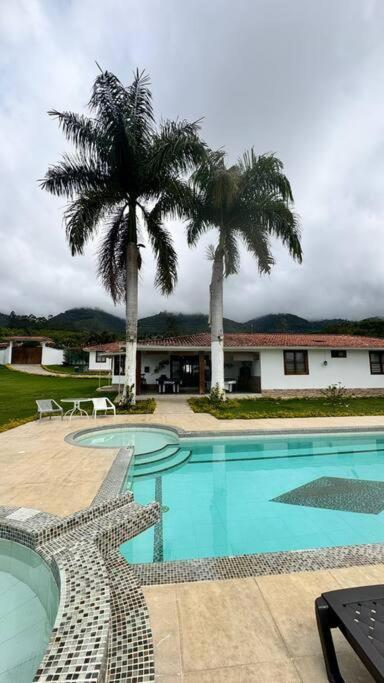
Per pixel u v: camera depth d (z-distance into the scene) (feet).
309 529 15.14
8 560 11.56
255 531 14.99
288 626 7.52
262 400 55.67
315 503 18.08
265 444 30.48
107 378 96.78
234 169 44.37
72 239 39.91
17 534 11.57
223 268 47.01
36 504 14.32
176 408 46.14
